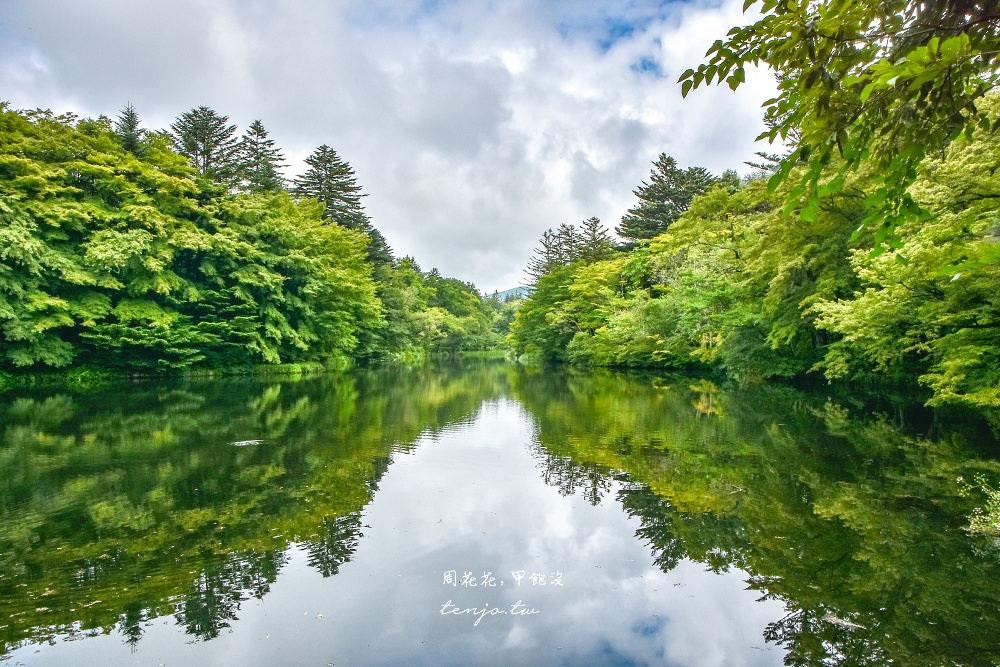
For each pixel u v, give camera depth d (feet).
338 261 107.96
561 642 11.96
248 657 11.29
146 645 11.67
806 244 47.55
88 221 62.54
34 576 14.67
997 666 10.68
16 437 31.68
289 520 18.95
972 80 7.02
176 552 16.29
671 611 13.16
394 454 28.78
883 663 10.85
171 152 76.02
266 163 119.03
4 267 54.13
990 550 15.83
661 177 129.49
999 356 28.04
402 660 11.30
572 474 24.85
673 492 22.00
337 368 101.96
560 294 131.34
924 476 23.20
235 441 31.48
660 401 50.49
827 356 44.62
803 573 14.78
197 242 70.13
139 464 26.04
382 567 15.49
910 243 25.57
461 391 63.05
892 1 6.40
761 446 29.76
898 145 7.27
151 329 65.10
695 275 70.44
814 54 6.38
